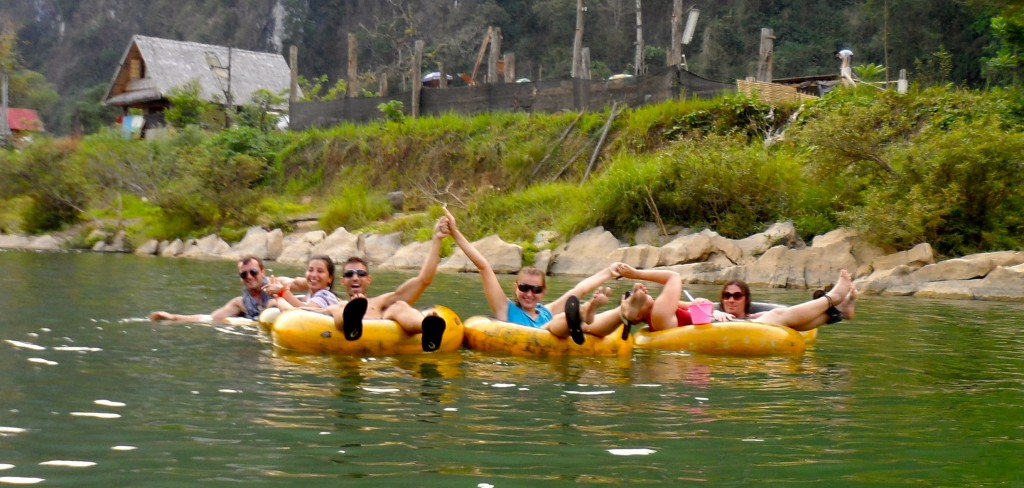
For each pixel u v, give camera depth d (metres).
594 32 56.62
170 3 76.06
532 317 7.89
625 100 23.41
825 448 4.59
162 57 39.12
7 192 26.45
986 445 4.70
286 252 20.70
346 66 65.94
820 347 7.98
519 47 57.47
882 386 6.18
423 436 4.68
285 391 5.68
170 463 4.17
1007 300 12.80
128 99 39.59
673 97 22.56
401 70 57.09
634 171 18.30
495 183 23.89
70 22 80.81
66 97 74.69
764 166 17.41
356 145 27.23
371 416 5.08
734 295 8.27
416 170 25.53
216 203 23.30
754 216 17.12
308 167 28.05
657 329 7.93
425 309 7.59
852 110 16.50
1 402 5.21
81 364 6.40
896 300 12.73
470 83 32.00
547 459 4.32
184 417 4.97
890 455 4.49
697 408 5.43
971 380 6.43
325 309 7.75
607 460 4.32
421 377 6.24
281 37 67.75
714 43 50.22
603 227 18.16
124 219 25.70
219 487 3.86
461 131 25.52
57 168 26.52
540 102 25.11
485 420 5.04
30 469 4.05
